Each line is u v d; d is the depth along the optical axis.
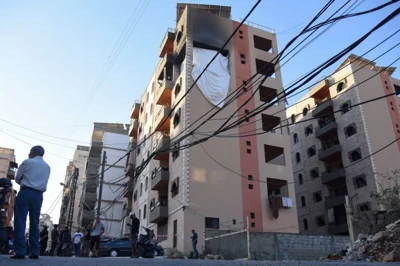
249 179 31.61
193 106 32.44
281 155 36.53
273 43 39.44
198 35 35.47
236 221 29.64
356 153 39.53
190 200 29.03
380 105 41.16
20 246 5.84
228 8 39.12
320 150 44.03
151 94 46.41
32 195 6.10
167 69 38.69
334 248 23.09
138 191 44.62
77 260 6.11
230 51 36.19
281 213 31.44
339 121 42.44
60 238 18.05
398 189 29.45
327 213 41.50
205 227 28.61
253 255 21.17
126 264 5.59
